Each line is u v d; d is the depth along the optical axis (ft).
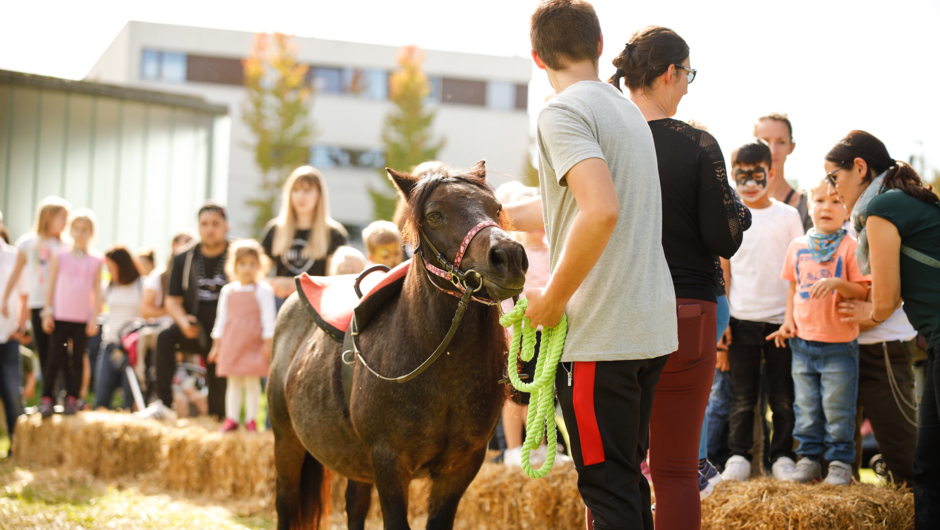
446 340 7.22
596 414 6.23
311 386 9.25
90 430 17.61
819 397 11.86
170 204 35.60
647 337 6.18
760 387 13.61
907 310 9.24
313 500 10.64
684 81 8.02
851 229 12.71
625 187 6.29
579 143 5.95
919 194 9.14
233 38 86.63
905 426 11.44
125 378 22.45
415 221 7.27
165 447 16.51
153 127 34.96
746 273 12.80
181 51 85.46
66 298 20.20
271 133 82.64
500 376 7.87
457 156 90.94
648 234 6.37
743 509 9.90
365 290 9.46
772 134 14.43
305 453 10.61
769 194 14.52
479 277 6.68
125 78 84.17
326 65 89.71
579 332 6.25
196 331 18.88
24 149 31.40
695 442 7.29
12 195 31.24
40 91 31.76
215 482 15.70
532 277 12.57
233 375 16.87
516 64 92.12
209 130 36.68
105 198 33.55
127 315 22.65
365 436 7.93
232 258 17.51
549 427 6.64
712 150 7.49
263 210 81.82
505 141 92.07
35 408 22.99
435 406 7.55
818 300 11.66
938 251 8.98
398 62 86.74
